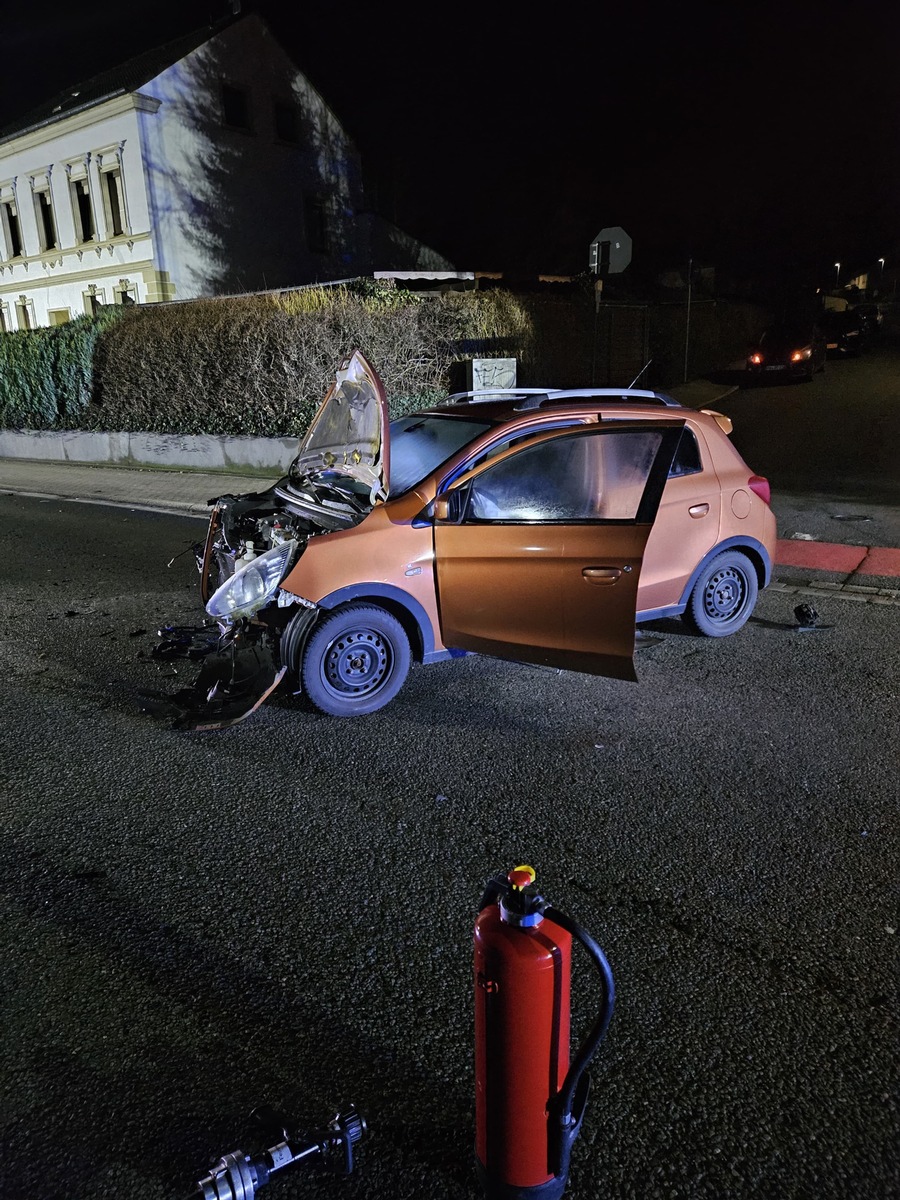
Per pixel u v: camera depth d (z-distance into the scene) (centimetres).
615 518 488
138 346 1617
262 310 1453
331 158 2859
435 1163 231
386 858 371
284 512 595
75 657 630
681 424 457
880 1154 231
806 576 812
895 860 363
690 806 410
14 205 2791
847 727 494
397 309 1376
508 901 191
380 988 295
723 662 601
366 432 536
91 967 306
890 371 2355
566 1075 196
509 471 505
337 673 507
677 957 306
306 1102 249
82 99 2569
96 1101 250
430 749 475
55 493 1444
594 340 1912
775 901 338
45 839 390
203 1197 198
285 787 435
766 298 3400
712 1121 241
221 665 564
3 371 1941
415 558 505
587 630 468
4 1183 224
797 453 1429
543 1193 204
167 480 1492
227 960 309
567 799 419
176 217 2417
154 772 453
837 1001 285
